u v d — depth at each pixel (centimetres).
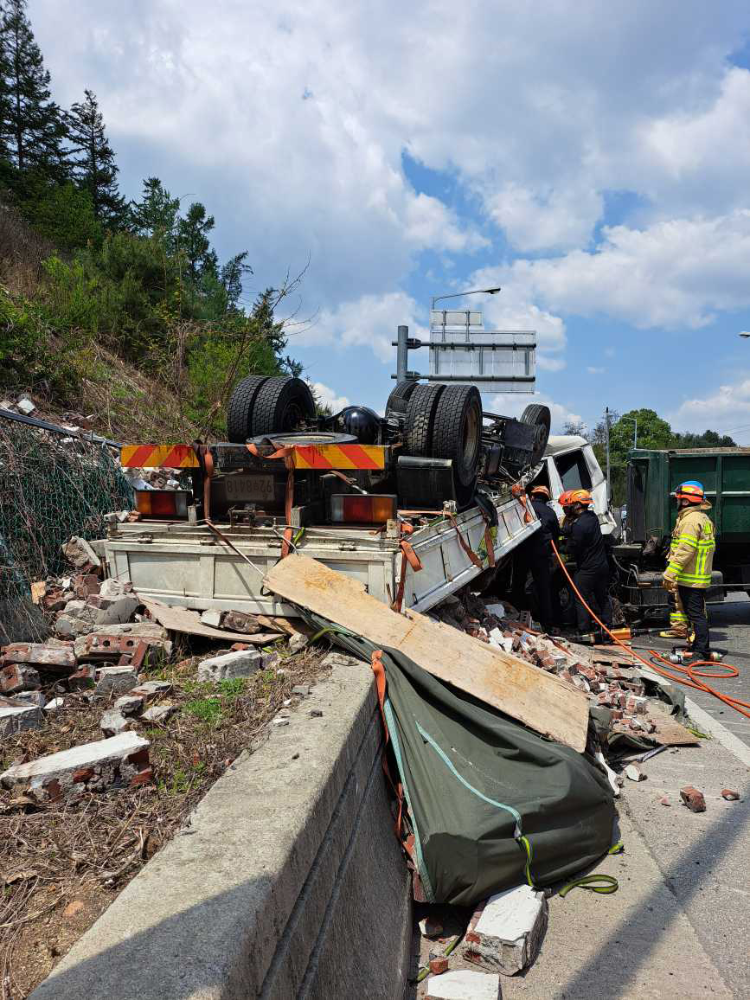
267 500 474
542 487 837
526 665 414
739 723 568
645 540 1002
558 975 276
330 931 215
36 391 905
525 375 1675
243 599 457
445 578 512
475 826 295
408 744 326
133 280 1420
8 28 3741
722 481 940
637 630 917
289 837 201
